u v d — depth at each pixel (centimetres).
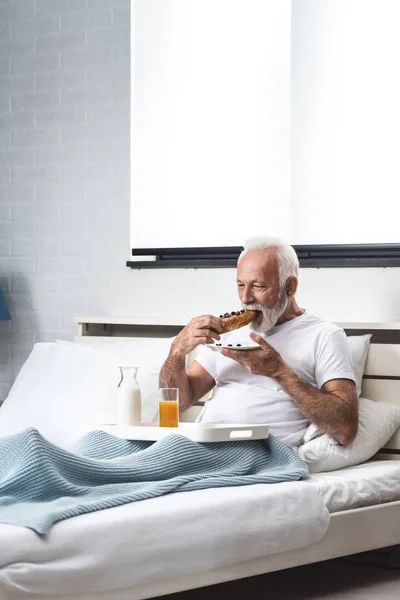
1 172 484
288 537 291
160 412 319
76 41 465
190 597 317
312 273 407
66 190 466
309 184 411
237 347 336
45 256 471
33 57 476
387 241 395
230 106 429
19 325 478
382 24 395
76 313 462
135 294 448
